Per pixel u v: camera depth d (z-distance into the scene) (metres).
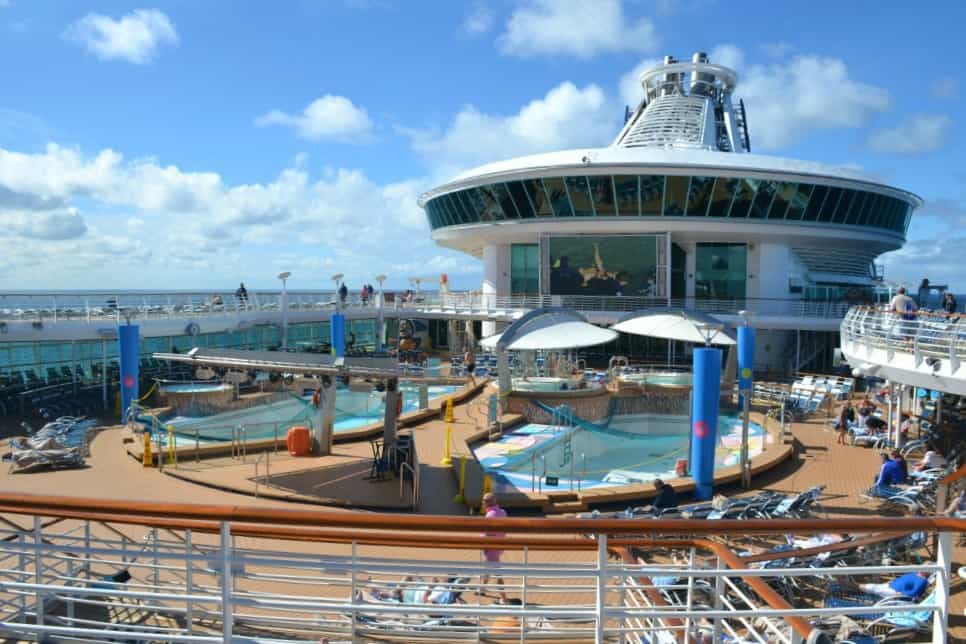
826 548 8.49
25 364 25.48
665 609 4.75
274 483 14.38
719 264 42.00
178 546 5.49
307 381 18.14
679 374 29.09
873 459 18.81
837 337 40.22
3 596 6.07
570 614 3.69
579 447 20.44
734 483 16.28
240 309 31.62
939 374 13.41
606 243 40.03
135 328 21.75
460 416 23.50
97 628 5.25
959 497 11.97
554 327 22.25
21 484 14.27
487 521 3.33
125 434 19.28
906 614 8.07
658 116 49.50
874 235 42.25
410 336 44.97
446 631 5.16
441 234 47.84
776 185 38.12
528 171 39.06
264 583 8.22
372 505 13.27
